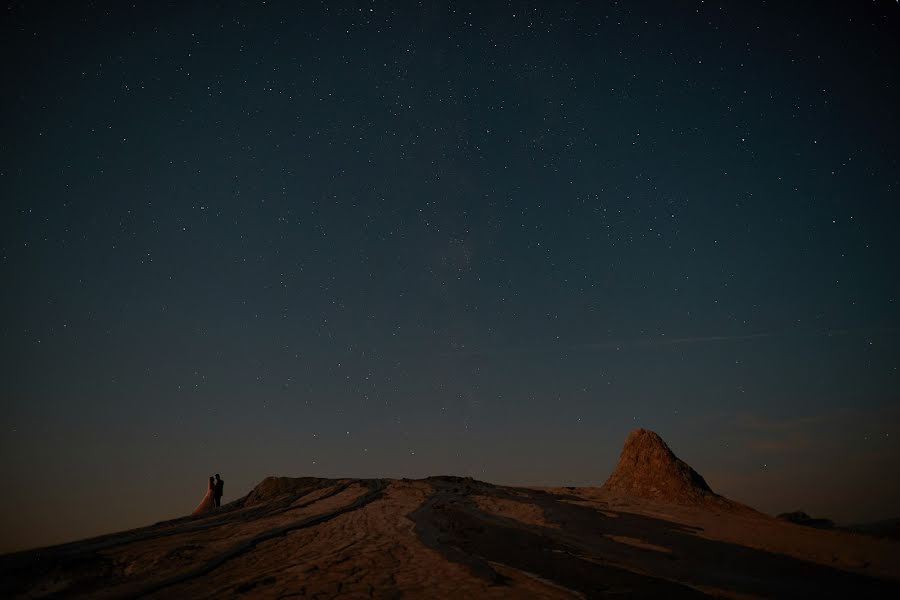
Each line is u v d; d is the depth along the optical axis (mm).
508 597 6594
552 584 7324
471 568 8273
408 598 6578
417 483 23688
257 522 14742
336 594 6785
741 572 8719
